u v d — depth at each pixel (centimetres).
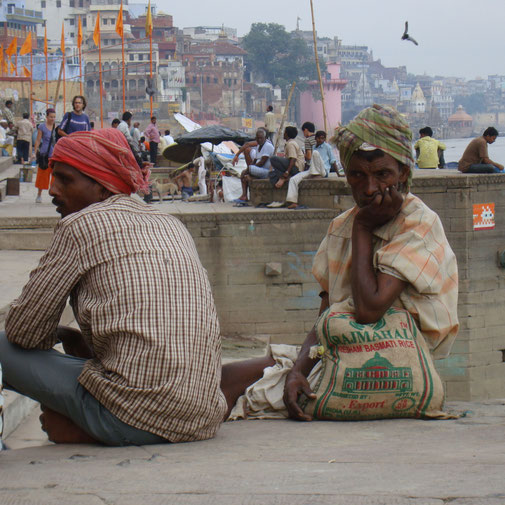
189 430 500
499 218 2084
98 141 535
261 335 1981
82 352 576
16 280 1273
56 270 503
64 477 394
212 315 516
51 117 2100
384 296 534
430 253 545
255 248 1967
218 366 529
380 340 543
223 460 422
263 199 2114
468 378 2122
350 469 375
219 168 3128
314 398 557
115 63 16250
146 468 407
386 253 541
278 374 600
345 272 581
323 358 561
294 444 471
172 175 3256
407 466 374
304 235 1973
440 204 2039
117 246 499
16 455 482
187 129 4469
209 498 331
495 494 306
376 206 539
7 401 791
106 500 340
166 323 490
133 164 548
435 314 550
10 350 521
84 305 501
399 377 541
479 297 2088
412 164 554
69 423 523
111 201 526
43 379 511
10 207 1980
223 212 1953
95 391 495
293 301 1991
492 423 523
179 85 17275
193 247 534
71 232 505
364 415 551
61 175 539
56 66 13050
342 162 554
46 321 510
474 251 2061
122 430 490
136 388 486
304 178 2042
